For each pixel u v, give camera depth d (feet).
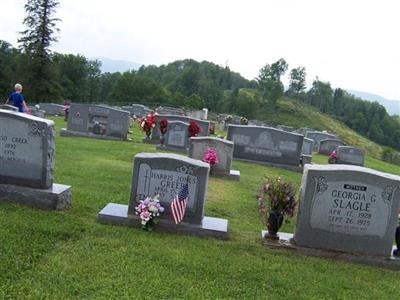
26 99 79.87
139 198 11.15
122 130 30.09
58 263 8.39
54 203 11.32
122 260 8.85
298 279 9.11
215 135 41.14
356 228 10.64
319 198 10.62
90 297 7.34
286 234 11.60
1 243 8.82
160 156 11.07
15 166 11.38
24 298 7.06
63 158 19.25
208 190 16.80
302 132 52.16
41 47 80.59
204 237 10.94
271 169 25.00
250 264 9.52
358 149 32.83
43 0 80.02
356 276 9.68
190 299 7.73
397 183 10.48
